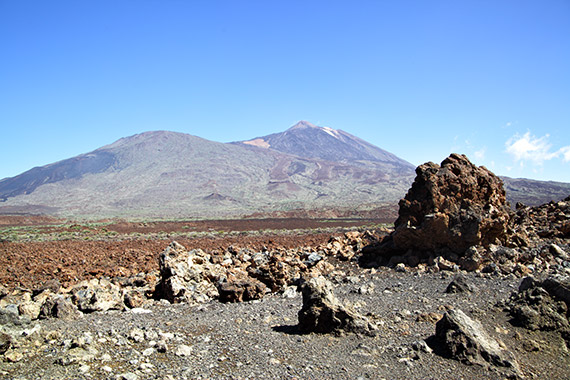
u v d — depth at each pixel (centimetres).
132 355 1034
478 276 1848
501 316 1309
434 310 1411
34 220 13938
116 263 3028
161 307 1714
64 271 2583
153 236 6550
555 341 1145
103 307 1620
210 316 1489
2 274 2514
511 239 2250
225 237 6100
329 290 1267
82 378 897
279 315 1462
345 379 920
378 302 1545
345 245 2820
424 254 2225
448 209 2192
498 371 966
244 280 1886
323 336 1188
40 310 1457
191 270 2003
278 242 4203
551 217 2772
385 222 9900
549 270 1870
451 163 2347
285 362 1012
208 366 988
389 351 1066
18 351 1019
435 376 939
